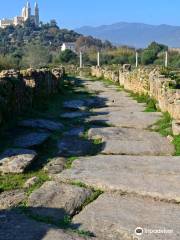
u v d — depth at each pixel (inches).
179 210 224.8
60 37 5836.6
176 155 339.3
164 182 263.1
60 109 577.9
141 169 292.2
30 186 259.9
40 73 620.7
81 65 2042.3
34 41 5132.9
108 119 496.7
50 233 196.5
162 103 544.1
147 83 701.9
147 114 532.7
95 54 2832.2
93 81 1288.1
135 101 703.1
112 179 268.8
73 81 1135.0
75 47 4478.3
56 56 2824.8
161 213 220.4
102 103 674.2
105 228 204.4
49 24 6786.4
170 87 526.3
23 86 494.9
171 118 470.6
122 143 374.0
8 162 292.8
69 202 234.2
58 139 388.5
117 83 1150.3
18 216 215.6
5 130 396.2
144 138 395.2
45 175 280.5
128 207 228.1
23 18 7426.2
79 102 651.5
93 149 360.2
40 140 362.0
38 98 586.9
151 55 2433.6
